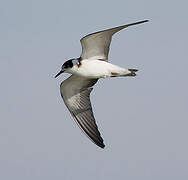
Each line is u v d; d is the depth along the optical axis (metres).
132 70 16.34
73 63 16.42
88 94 18.14
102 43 16.17
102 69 16.31
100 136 17.97
